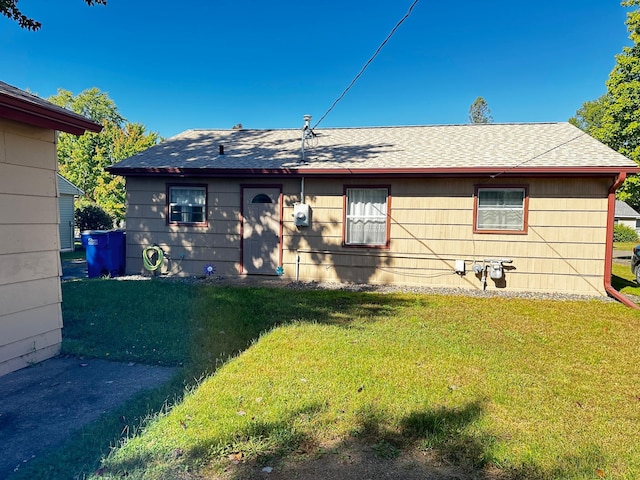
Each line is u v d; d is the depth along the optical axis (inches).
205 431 93.8
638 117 523.2
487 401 113.7
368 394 116.1
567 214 296.0
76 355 150.9
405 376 131.0
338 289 303.4
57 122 145.0
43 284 147.3
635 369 143.3
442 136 394.0
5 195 133.0
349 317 214.4
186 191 357.4
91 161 1038.4
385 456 86.5
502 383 126.9
